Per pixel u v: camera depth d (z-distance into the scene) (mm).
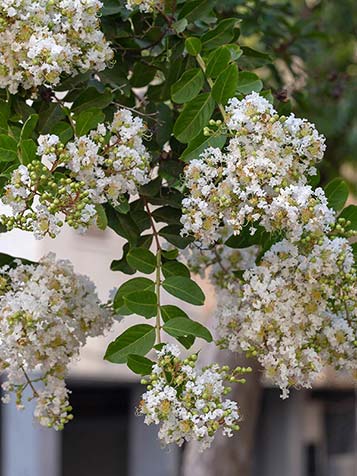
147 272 1449
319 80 2686
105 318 1478
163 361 1306
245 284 1403
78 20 1367
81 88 1467
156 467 5184
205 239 1345
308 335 1377
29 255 2373
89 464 5254
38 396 1426
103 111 1492
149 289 1431
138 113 1495
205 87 1459
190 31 1567
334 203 1432
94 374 4379
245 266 1551
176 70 1523
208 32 1491
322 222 1321
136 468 5234
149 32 1554
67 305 1438
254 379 2646
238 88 1413
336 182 1430
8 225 1324
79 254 4105
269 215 1318
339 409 6055
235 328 1428
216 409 1296
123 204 1407
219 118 1439
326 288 1371
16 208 1326
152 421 1294
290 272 1382
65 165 1355
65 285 1422
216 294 1564
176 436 1300
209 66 1420
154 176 1555
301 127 1334
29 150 1338
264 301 1367
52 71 1354
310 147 1332
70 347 1425
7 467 4410
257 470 6012
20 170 1317
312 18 2354
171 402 1290
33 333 1377
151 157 1472
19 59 1355
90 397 5230
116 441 5332
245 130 1318
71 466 5211
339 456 6121
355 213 1431
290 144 1335
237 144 1317
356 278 1378
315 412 6059
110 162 1357
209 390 1298
